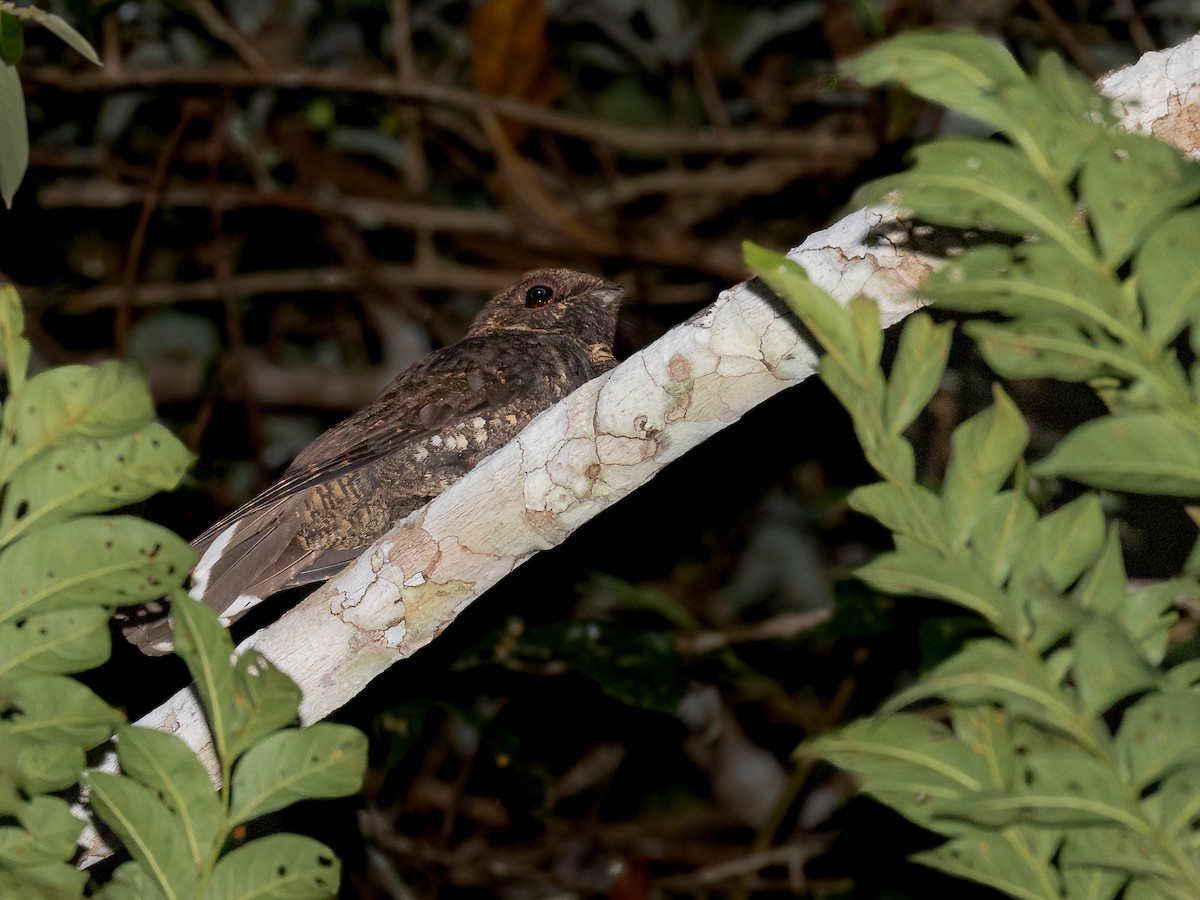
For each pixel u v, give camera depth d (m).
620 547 10.01
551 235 11.05
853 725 3.38
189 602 3.60
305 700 4.94
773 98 11.46
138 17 10.97
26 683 3.63
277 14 11.23
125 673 8.00
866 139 10.88
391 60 11.56
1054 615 2.96
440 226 11.17
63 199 10.91
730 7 11.18
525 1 10.50
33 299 10.77
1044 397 7.91
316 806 8.63
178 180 11.50
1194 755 3.05
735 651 9.52
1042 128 2.79
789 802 9.25
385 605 4.92
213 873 3.74
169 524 9.90
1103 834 3.38
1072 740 3.29
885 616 8.29
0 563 3.56
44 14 4.30
